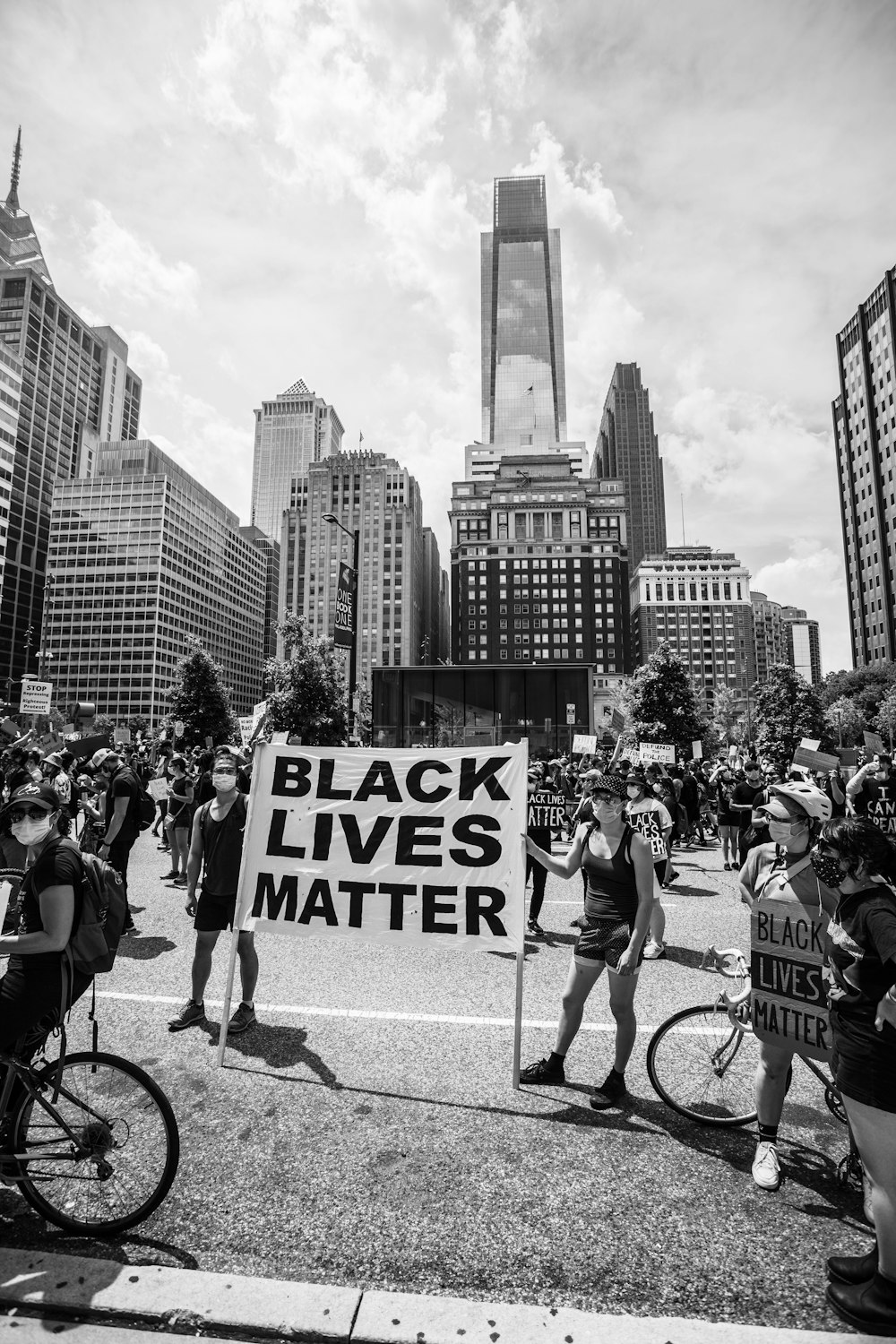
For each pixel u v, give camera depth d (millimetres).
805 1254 2676
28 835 2883
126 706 127562
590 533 131750
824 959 3119
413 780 4488
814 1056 3049
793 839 3309
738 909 9141
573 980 4031
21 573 130875
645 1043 4656
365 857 4449
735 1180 3162
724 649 172875
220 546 160875
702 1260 2629
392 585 138875
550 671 26094
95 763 8039
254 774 4715
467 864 4320
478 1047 4555
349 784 4562
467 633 127625
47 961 2824
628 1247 2693
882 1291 2338
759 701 50594
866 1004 2506
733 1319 2355
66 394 149000
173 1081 4047
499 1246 2688
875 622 98312
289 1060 4336
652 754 19969
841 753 15898
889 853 2547
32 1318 2348
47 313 142750
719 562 184125
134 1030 4789
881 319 96375
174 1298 2381
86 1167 2857
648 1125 3641
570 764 20859
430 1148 3377
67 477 147125
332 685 36344
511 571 128500
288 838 4559
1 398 110250
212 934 4914
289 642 36531
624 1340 2197
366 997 5480
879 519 96875
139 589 130625
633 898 3945
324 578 140250
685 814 16641
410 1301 2363
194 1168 3189
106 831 7883
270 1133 3490
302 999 5430
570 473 149125
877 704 69750
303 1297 2389
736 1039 3773
